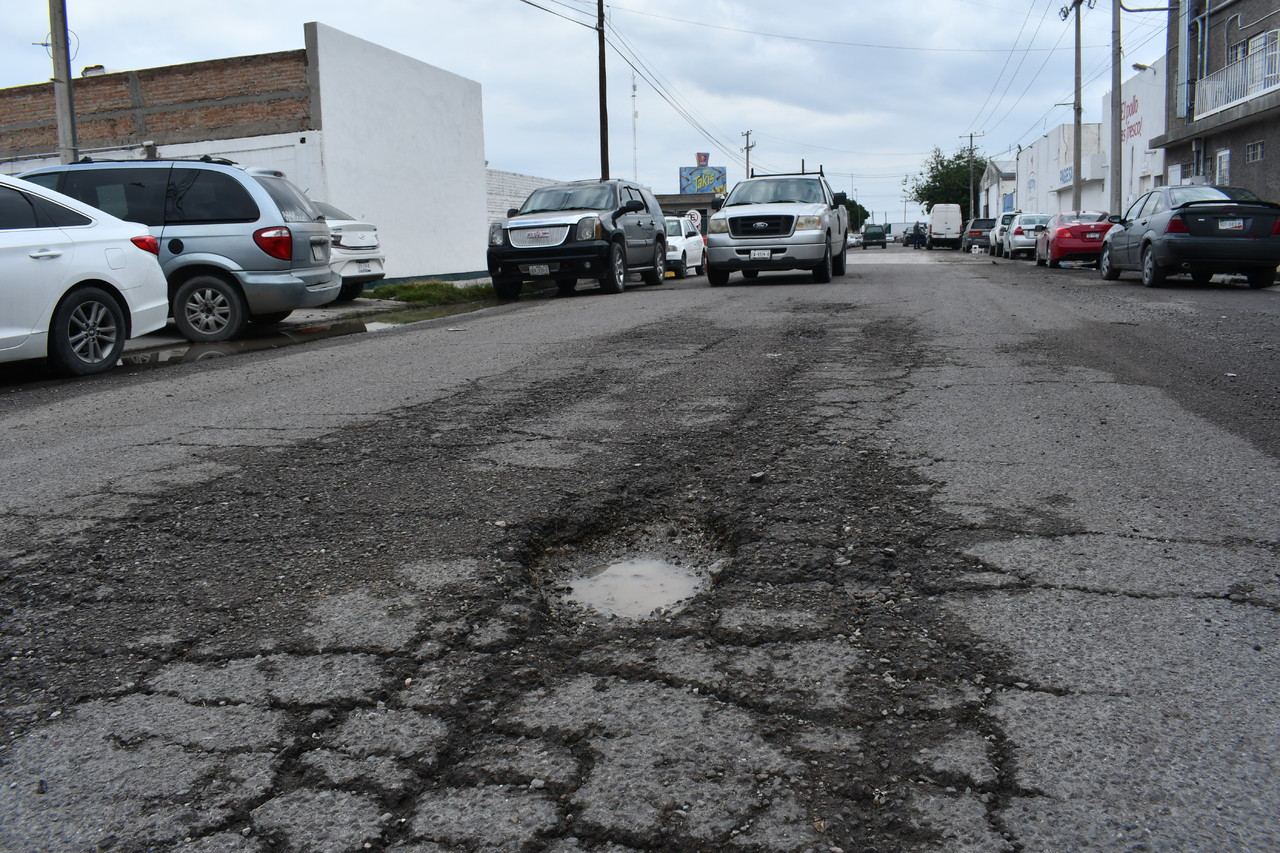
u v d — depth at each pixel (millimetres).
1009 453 4449
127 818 1909
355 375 7145
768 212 15922
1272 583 2906
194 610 2871
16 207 7691
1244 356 7254
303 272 10273
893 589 2914
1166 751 2055
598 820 1864
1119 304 11438
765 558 3186
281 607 2869
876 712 2229
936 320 9844
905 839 1798
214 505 3857
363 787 1985
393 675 2443
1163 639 2557
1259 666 2406
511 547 3309
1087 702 2254
